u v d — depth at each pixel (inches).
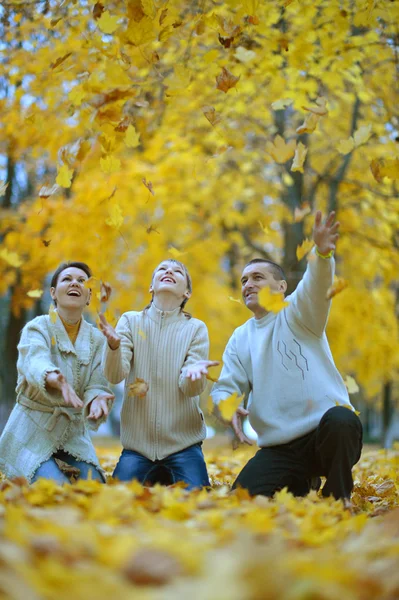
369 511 152.2
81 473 176.1
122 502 116.3
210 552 82.4
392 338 495.5
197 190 445.7
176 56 246.7
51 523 94.3
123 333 179.8
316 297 164.6
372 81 313.6
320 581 71.6
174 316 183.2
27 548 80.4
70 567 75.0
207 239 485.1
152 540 89.9
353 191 426.3
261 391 172.7
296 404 167.8
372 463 279.0
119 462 176.7
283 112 398.6
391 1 202.2
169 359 178.4
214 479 227.6
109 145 186.1
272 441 168.7
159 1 187.0
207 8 212.4
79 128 299.9
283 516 117.9
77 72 261.7
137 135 181.3
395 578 75.8
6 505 117.4
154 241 448.5
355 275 500.4
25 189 437.4
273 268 181.0
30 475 169.0
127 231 438.6
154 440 176.4
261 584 68.5
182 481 153.8
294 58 229.6
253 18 189.2
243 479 169.2
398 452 313.4
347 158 394.9
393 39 241.0
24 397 177.3
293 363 170.2
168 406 176.9
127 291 442.9
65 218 373.1
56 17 216.1
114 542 87.3
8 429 176.9
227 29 186.7
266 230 184.2
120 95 177.9
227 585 66.2
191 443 177.9
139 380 170.1
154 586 72.7
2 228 393.4
